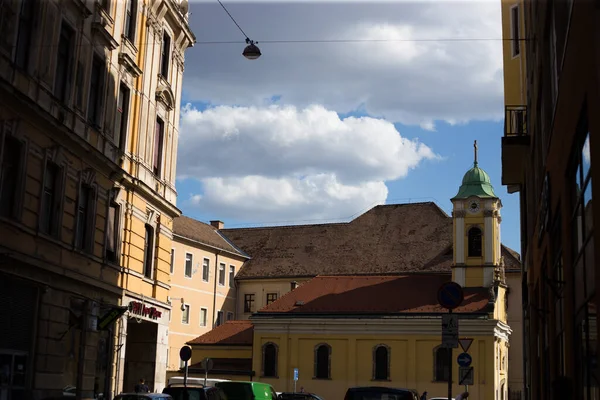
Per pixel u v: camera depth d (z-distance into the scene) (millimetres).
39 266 23141
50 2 24172
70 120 25812
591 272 9539
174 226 71000
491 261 61156
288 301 63656
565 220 12234
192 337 70938
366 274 75812
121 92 30984
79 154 26406
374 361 58688
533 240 24281
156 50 34125
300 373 59969
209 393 25156
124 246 30969
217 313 76188
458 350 56969
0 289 21344
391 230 80188
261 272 80750
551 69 14805
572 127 10359
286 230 86188
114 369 29734
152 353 34125
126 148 31109
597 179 8203
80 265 26688
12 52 21719
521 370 68500
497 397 56625
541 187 18016
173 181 36719
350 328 59719
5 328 21688
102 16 28391
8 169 21984
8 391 21828
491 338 56375
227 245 80438
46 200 24578
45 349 23953
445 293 18500
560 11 12273
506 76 29969
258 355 61250
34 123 23047
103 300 28734
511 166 29172
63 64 25750
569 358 12250
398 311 59375
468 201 62688
